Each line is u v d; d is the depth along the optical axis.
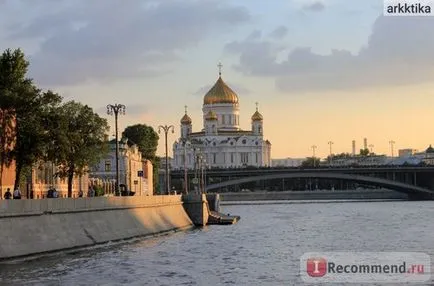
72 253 81.06
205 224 144.50
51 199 81.25
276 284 58.34
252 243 97.12
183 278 61.62
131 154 197.00
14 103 98.81
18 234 73.94
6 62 102.81
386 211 199.38
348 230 123.25
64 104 116.56
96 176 184.38
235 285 57.78
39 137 101.19
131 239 100.62
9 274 63.06
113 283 58.59
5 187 106.69
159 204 121.81
